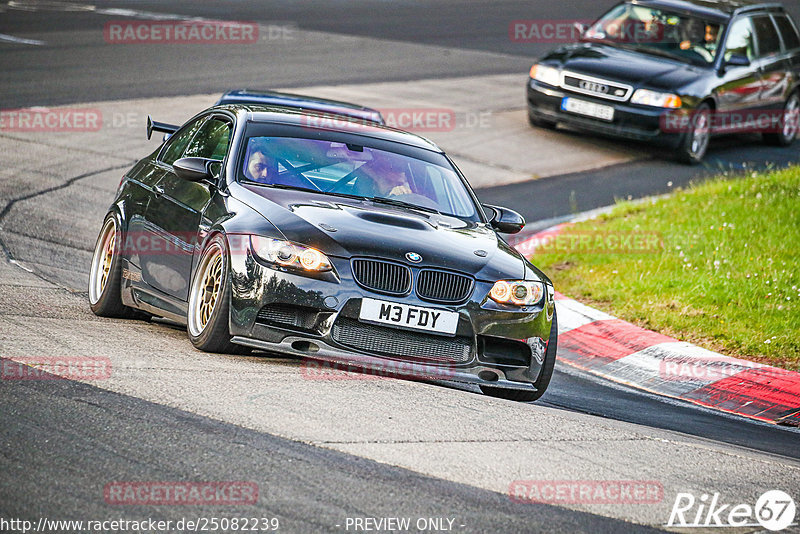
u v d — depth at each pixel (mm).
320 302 21688
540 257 41000
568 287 37531
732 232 42062
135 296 26578
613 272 38594
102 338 23094
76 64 70750
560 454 18547
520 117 67188
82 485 14430
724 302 35250
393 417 19203
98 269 28188
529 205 49344
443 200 26000
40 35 81625
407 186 25797
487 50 93438
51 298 28125
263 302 21750
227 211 23297
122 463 15352
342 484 15500
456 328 22391
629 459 18906
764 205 45594
